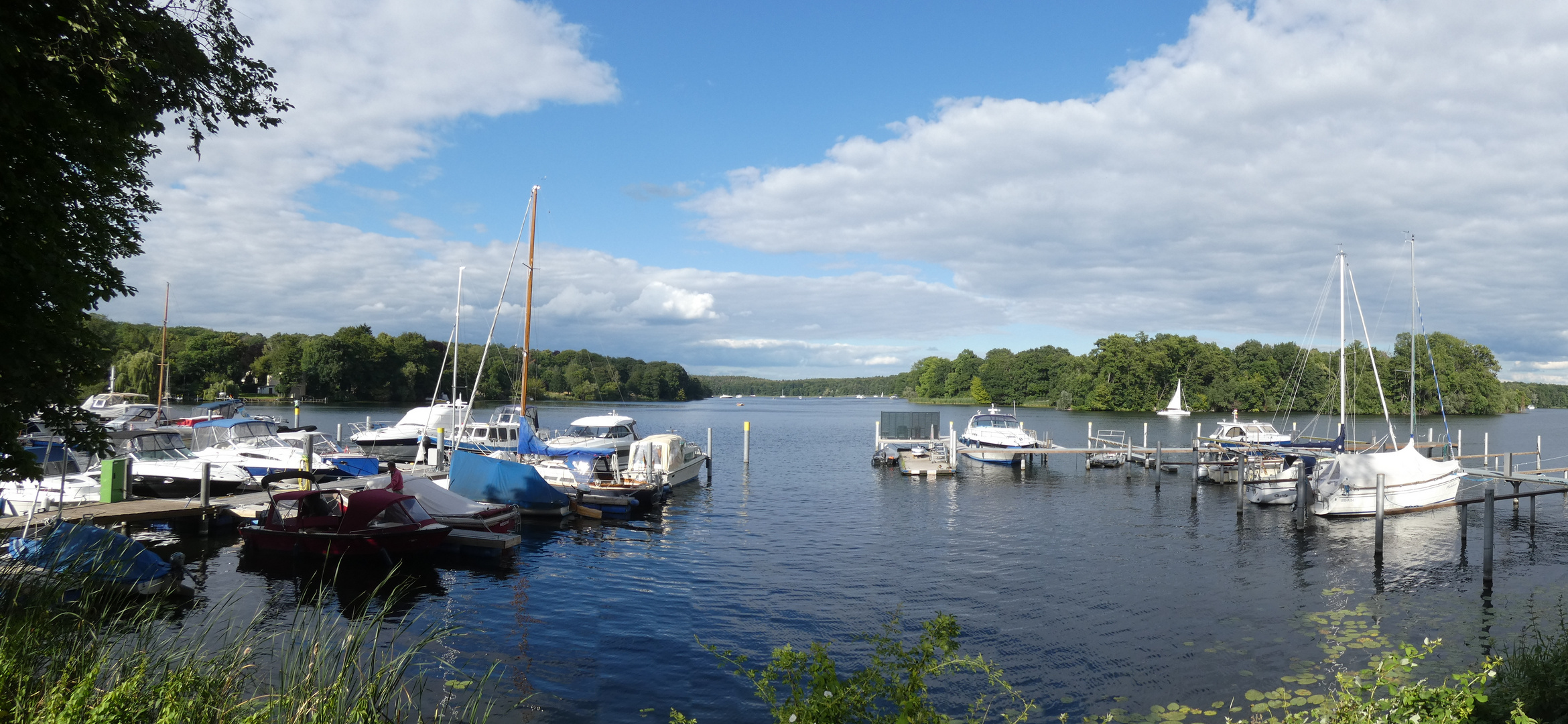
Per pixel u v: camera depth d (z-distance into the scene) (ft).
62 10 22.70
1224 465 115.55
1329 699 32.89
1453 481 89.40
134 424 122.31
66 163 24.84
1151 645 45.09
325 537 60.23
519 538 66.08
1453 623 49.03
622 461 125.80
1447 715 20.07
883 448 145.59
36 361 23.72
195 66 26.55
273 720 21.67
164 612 46.42
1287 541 74.84
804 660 20.65
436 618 49.37
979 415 163.32
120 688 19.30
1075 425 285.64
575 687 38.75
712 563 65.16
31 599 25.75
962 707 36.52
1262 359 405.80
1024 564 65.31
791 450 187.83
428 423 140.87
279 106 29.99
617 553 68.69
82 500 70.13
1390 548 71.56
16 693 19.90
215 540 68.59
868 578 60.44
